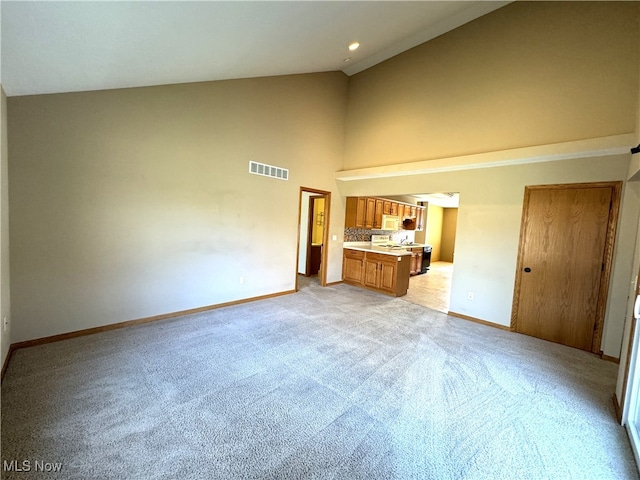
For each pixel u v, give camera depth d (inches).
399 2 120.1
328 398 84.4
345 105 227.5
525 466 62.9
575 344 128.8
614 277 117.5
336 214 231.8
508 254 146.9
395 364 106.5
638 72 112.1
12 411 72.9
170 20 75.1
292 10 92.9
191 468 59.0
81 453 61.3
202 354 107.9
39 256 105.7
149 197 131.4
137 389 84.7
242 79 161.2
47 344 108.7
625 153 116.3
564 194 131.2
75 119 109.8
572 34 128.4
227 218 161.2
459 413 80.0
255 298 179.9
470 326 150.9
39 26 61.6
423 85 180.2
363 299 195.8
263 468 59.8
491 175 152.3
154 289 136.6
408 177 190.4
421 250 314.0
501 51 148.6
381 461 62.6
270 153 179.6
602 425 77.1
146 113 127.6
